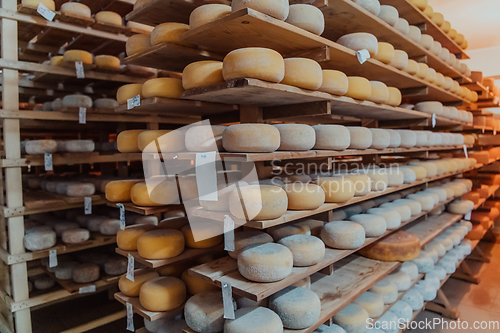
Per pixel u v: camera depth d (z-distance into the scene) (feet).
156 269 5.72
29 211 6.98
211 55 5.09
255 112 5.49
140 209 4.82
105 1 7.67
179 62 5.41
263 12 3.87
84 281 7.39
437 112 8.60
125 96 5.22
